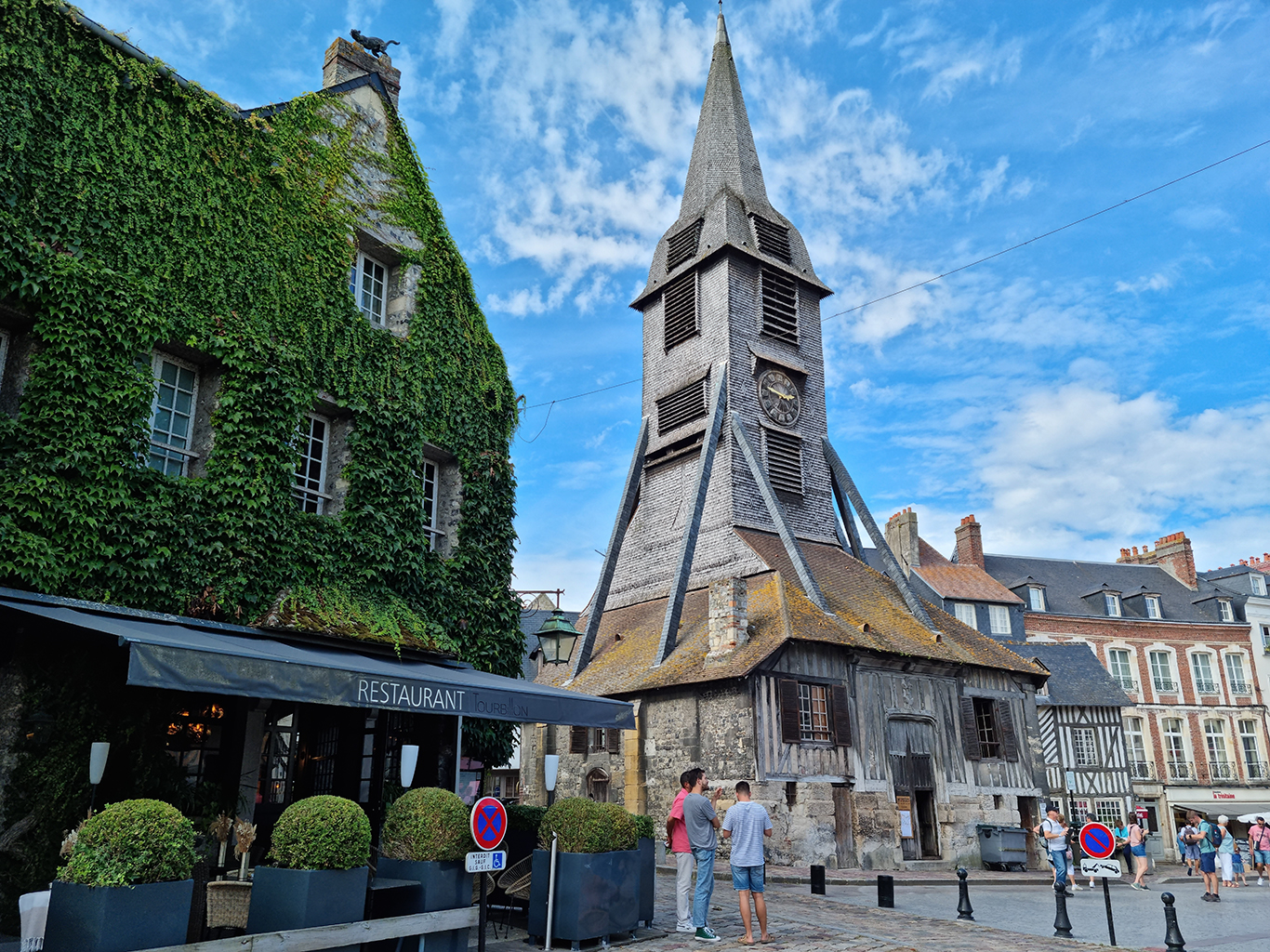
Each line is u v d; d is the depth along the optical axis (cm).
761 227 2714
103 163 861
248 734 943
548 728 2253
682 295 2691
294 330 1009
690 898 833
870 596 2261
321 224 1073
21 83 809
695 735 1812
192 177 938
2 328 791
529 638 3238
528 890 782
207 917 589
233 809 873
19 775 707
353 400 1057
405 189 1218
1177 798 3369
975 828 2011
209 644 661
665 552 2459
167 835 518
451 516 1185
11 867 686
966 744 2084
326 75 1229
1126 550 4250
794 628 1808
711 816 815
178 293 901
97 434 794
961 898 1082
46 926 493
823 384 2698
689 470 2480
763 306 2605
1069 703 3078
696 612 2177
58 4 846
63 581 751
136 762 776
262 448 931
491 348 1293
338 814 592
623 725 915
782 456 2483
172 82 934
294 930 545
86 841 501
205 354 917
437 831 669
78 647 759
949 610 3256
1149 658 3566
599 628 2506
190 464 912
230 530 881
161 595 816
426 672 873
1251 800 3409
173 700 818
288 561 934
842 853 1758
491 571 1198
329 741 1098
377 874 684
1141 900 1481
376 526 1042
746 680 1734
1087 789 3031
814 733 1797
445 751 1060
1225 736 3509
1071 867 1625
